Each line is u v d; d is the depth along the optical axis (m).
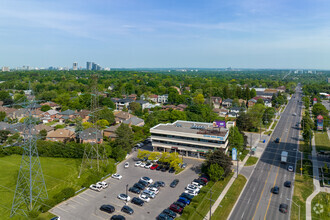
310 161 95.88
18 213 59.44
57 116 165.50
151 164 91.00
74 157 97.81
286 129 146.62
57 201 63.62
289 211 61.06
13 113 157.25
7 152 98.88
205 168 82.12
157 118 146.75
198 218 57.28
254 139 126.31
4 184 74.75
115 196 68.69
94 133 111.25
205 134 95.19
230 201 65.38
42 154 98.62
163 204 64.88
